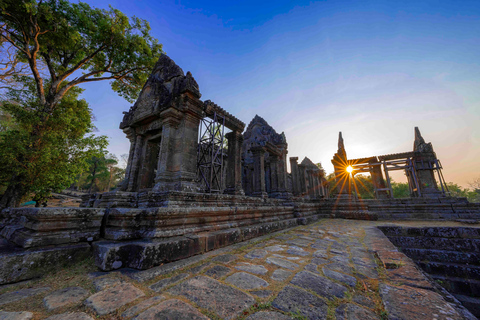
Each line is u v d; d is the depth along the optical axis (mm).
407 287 2658
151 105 7977
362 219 12867
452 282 6289
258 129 18609
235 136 10562
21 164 9008
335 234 7164
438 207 12242
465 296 5949
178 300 2336
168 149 6945
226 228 5641
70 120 10766
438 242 7523
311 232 7617
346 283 2908
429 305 2119
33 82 13781
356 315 2057
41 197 11203
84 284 2736
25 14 11070
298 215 11023
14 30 12766
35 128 9805
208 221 5238
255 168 12938
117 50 14875
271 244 5520
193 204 5410
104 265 3129
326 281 2975
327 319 1981
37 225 3256
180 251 3822
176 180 6617
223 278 3047
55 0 12016
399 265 3559
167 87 8141
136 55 15719
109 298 2346
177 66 8125
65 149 10250
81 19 12906
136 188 8352
